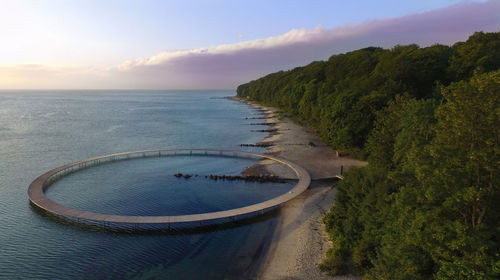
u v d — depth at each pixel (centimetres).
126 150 7056
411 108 3784
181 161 6053
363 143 5875
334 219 3042
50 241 2953
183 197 4175
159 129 10319
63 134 8862
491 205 1511
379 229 2344
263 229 3228
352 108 6066
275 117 14062
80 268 2547
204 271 2525
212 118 14025
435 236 1595
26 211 3588
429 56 6819
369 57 10656
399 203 1911
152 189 4469
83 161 5491
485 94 1488
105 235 3078
